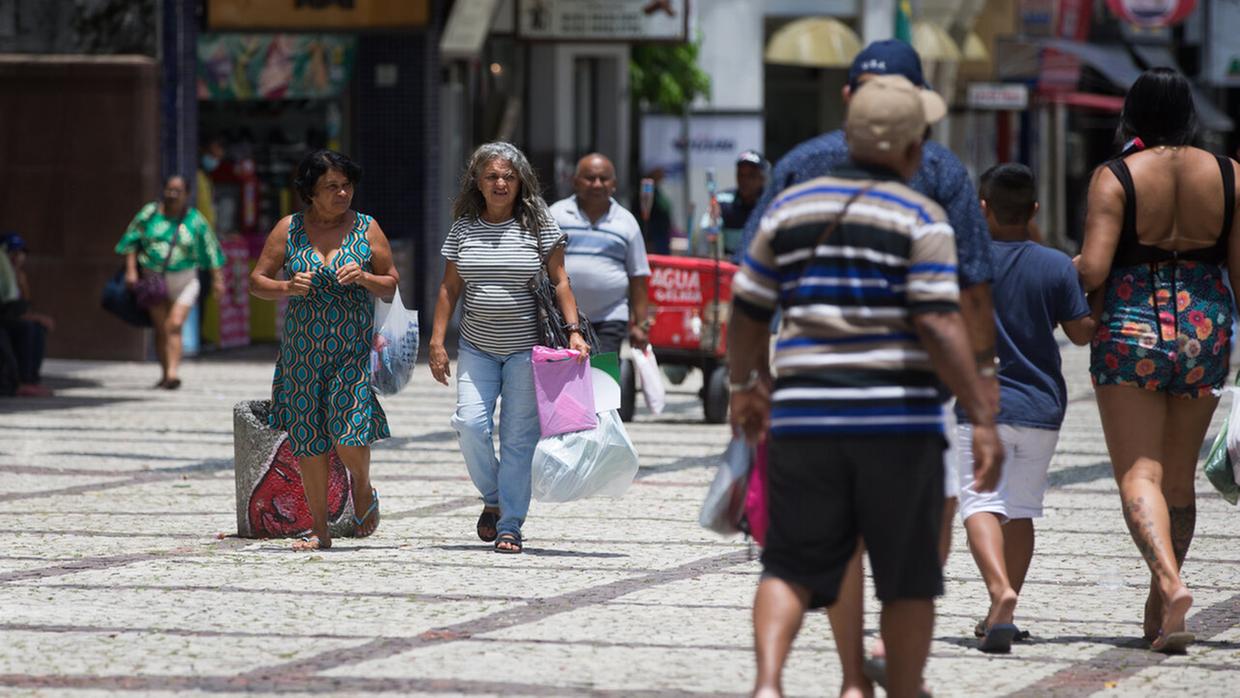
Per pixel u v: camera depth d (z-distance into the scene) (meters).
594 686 18.33
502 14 80.44
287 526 27.94
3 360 50.25
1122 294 20.97
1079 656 20.20
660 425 45.50
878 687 18.67
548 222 27.06
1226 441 21.73
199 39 70.81
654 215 61.50
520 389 26.84
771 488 15.52
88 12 62.66
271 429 27.77
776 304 15.79
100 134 62.56
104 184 62.62
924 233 15.11
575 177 36.25
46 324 51.91
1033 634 21.50
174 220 53.62
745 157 45.69
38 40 62.75
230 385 54.69
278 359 26.97
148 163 62.47
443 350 27.48
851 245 15.19
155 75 62.47
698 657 19.75
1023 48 118.19
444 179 75.75
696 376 60.94
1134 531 20.44
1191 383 20.77
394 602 22.75
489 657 19.61
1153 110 21.08
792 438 15.21
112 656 19.53
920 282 15.04
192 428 43.09
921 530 15.27
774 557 15.49
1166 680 19.02
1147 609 21.05
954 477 17.58
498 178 26.66
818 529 15.33
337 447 26.94
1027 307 20.78
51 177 62.81
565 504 32.12
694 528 29.42
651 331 45.38
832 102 111.88
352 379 26.77
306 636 20.64
